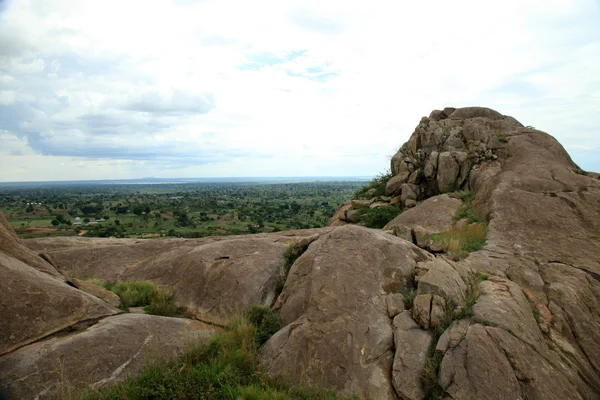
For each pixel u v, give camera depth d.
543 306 6.78
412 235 9.08
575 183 11.35
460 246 9.27
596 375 5.68
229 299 8.13
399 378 5.29
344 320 6.23
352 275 7.09
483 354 5.05
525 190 11.51
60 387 4.88
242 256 9.64
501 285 7.04
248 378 5.52
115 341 5.91
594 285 7.28
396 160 18.73
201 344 6.21
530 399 4.70
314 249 8.48
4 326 5.57
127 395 4.85
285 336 6.26
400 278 7.17
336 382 5.43
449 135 17.00
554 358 5.56
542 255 8.52
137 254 11.50
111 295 8.18
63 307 6.36
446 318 5.98
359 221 16.00
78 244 12.97
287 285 8.05
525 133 15.73
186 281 9.08
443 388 4.91
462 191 14.55
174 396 4.90
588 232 9.33
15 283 6.21
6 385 4.74
